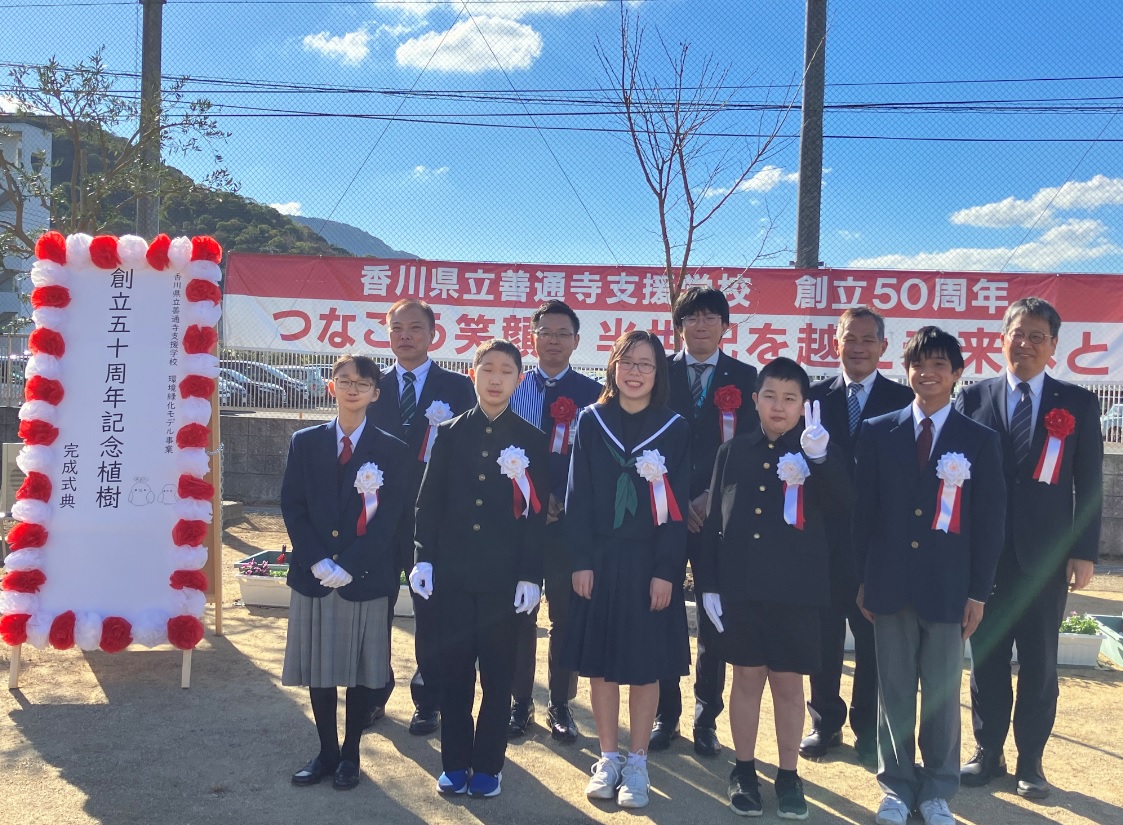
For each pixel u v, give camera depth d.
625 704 4.38
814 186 8.49
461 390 4.47
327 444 3.50
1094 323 8.27
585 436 3.51
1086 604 6.82
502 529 3.38
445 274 9.04
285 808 3.25
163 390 4.53
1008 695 3.68
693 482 4.02
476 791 3.37
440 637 3.38
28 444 4.41
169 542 4.42
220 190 9.00
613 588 3.36
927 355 3.36
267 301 9.23
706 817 3.30
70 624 4.23
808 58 8.40
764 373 3.43
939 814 3.19
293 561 3.45
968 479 3.30
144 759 3.62
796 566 3.29
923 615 3.27
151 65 9.28
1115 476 8.45
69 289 4.59
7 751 3.67
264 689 4.44
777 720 3.38
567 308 4.38
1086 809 3.43
